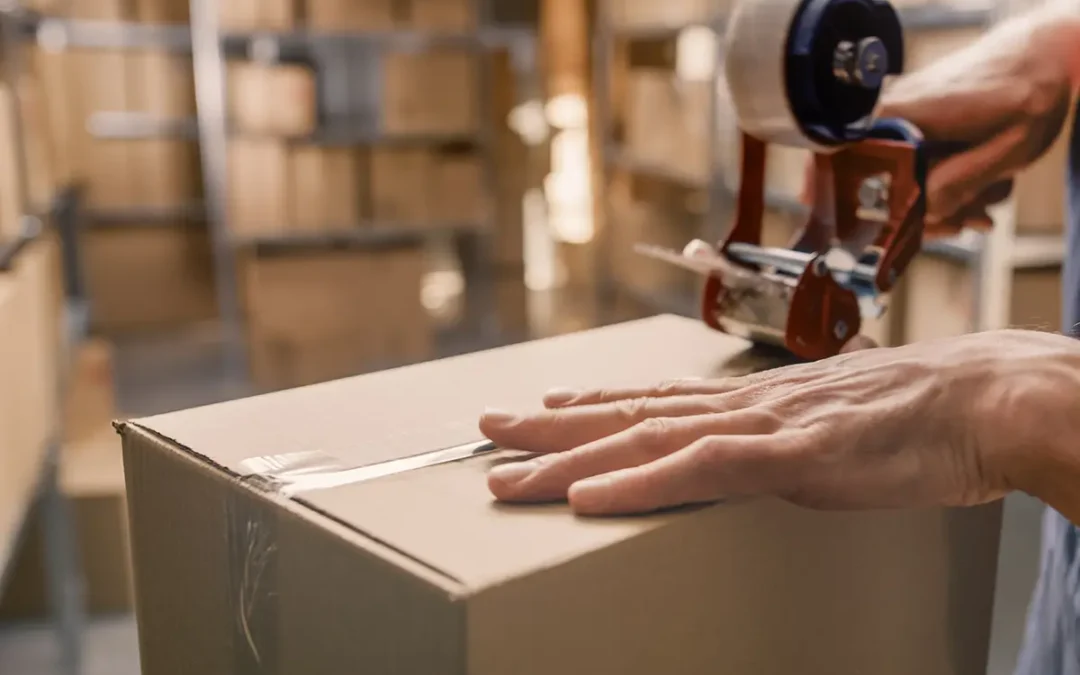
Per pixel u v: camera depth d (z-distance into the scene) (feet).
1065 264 2.61
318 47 13.58
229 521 1.63
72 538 6.61
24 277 5.44
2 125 5.62
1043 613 2.42
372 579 1.36
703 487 1.49
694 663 1.52
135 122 12.62
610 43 13.98
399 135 12.41
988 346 1.63
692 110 11.25
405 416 1.93
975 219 2.69
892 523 1.79
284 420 1.90
